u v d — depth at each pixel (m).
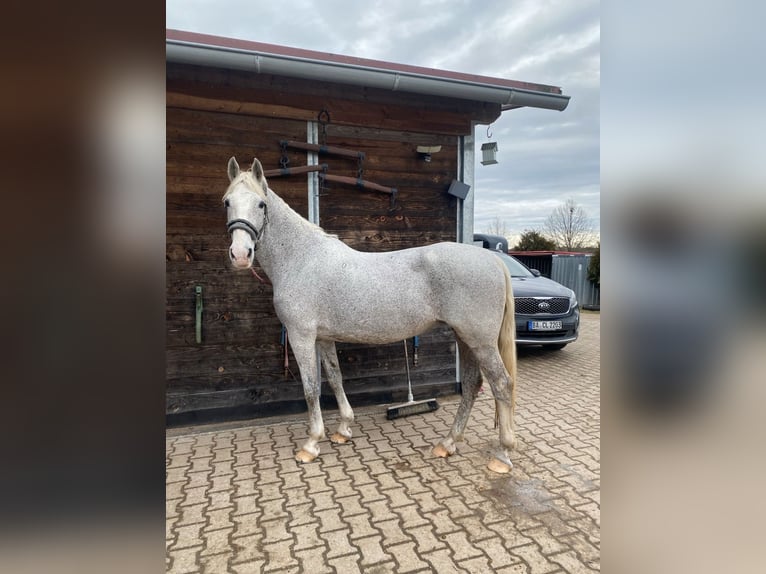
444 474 2.46
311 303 2.55
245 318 3.26
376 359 3.60
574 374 4.74
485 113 3.74
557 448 2.81
